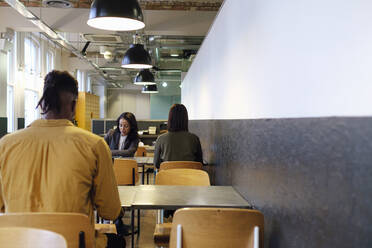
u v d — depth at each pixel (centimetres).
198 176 290
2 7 689
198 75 616
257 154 199
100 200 165
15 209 151
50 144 152
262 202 187
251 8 219
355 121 91
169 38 886
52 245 117
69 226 143
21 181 150
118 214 175
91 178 158
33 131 155
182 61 1217
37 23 626
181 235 156
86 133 159
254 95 211
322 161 111
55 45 1308
